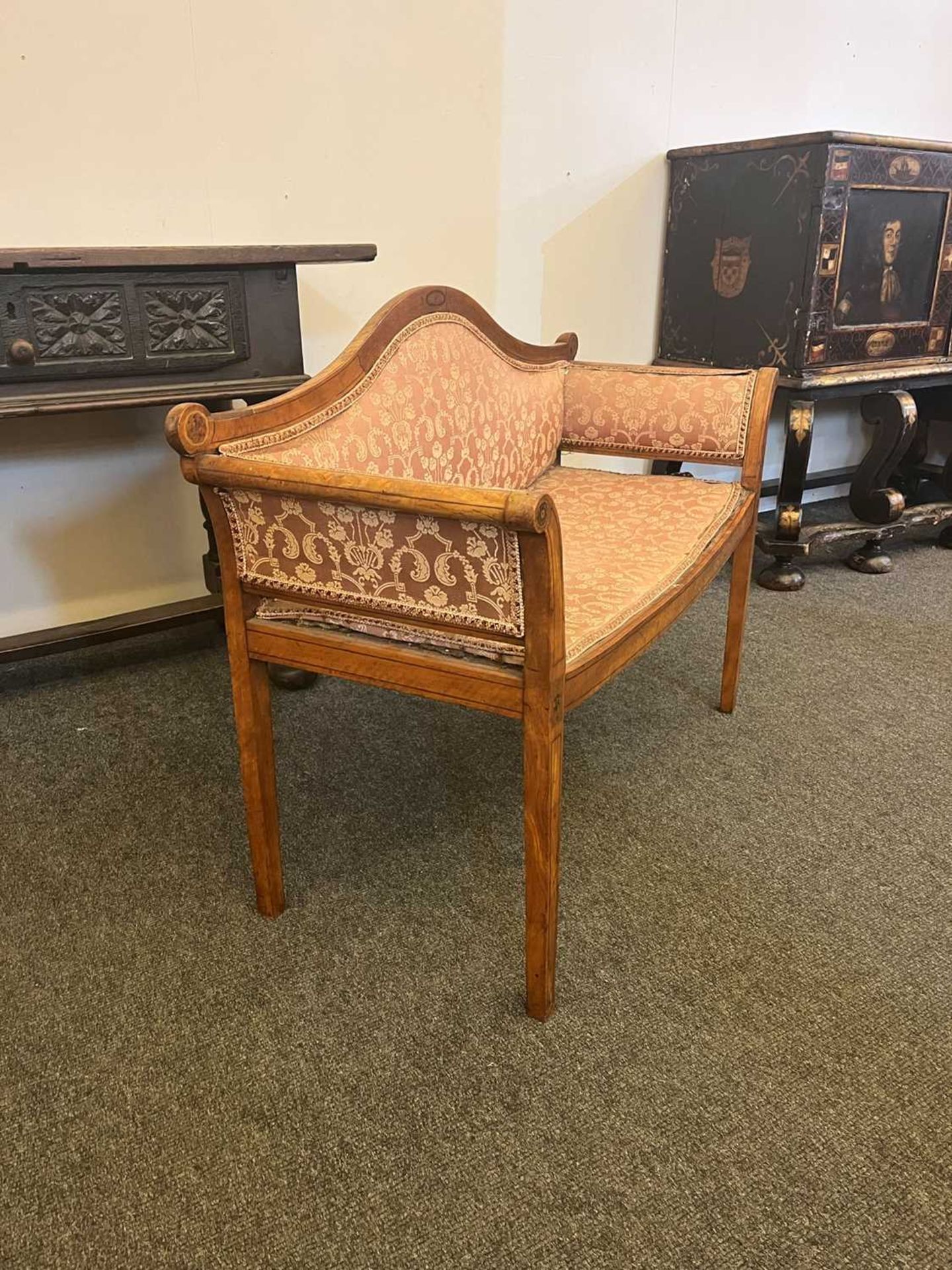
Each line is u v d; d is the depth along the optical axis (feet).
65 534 6.70
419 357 4.85
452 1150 3.15
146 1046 3.58
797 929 4.19
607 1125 3.24
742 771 5.42
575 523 5.15
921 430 10.00
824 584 8.41
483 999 3.80
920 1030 3.65
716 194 8.01
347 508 3.27
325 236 6.91
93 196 5.99
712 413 5.63
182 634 7.27
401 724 5.96
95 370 5.05
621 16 7.68
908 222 7.80
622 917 4.25
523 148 7.59
